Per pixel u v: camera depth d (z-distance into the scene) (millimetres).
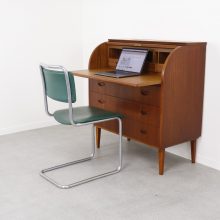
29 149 3174
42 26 3725
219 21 2539
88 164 2828
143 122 2656
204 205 2174
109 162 2869
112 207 2146
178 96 2547
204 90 2723
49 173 2641
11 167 2756
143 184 2465
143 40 2943
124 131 2848
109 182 2498
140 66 2762
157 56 2758
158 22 3021
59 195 2301
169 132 2566
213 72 2641
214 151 2736
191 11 2725
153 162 2873
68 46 3963
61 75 2336
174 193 2330
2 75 3557
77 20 3967
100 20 3709
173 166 2791
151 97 2543
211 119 2717
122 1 3367
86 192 2344
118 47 3070
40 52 3764
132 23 3297
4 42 3508
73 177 2572
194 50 2564
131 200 2234
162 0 2947
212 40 2609
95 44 3854
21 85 3695
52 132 3711
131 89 2709
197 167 2770
